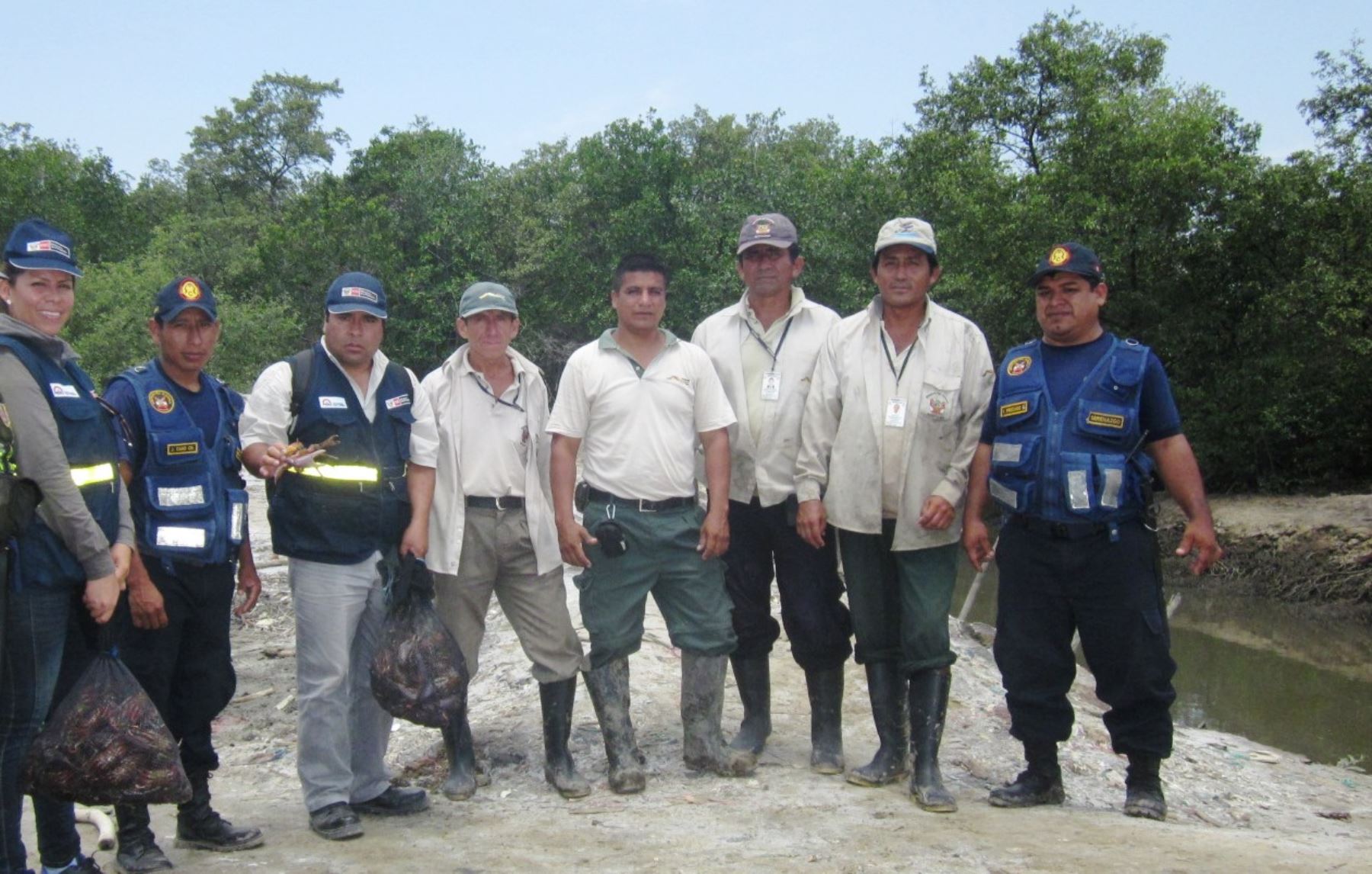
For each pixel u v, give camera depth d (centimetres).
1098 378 447
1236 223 2016
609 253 3209
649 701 619
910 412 459
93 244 3688
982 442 473
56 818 363
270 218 4731
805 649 496
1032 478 452
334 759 425
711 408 474
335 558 420
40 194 3519
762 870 379
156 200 5556
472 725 594
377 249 3184
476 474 460
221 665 414
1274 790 678
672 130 4269
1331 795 689
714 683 493
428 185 3369
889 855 393
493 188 3384
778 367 493
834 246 2772
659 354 475
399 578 430
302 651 425
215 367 2753
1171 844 409
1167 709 461
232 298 3020
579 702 620
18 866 343
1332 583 1659
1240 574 1800
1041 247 2009
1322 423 2178
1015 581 465
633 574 472
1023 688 467
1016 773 566
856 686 688
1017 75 2277
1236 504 2038
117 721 348
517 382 471
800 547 492
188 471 395
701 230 2995
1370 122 2192
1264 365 2011
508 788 493
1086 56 2348
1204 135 2020
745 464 495
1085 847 404
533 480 472
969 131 2294
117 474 365
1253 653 1336
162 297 397
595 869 384
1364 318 1989
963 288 2116
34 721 344
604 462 471
